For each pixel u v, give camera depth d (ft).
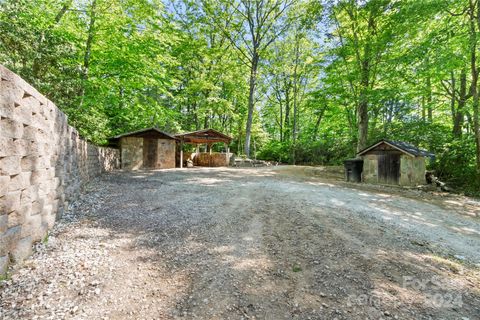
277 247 11.57
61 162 15.10
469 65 37.52
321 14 48.03
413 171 34.96
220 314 7.02
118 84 41.06
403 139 48.49
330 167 58.08
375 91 41.98
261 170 50.78
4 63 22.12
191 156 65.98
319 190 27.09
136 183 29.12
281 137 106.93
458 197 28.50
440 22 37.96
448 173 38.27
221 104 75.00
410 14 34.17
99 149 35.32
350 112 68.08
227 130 104.58
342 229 14.15
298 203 19.93
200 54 73.46
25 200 9.68
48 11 31.27
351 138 62.64
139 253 10.65
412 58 34.58
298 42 80.74
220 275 9.05
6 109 8.29
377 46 41.68
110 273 8.89
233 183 30.68
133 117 59.52
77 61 34.55
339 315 7.08
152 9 39.34
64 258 9.79
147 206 18.44
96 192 22.97
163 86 52.19
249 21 69.56
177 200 20.48
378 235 13.52
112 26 36.11
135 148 52.03
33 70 25.80
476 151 33.76
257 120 104.06
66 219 14.74
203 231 13.46
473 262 11.09
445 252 11.97
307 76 91.50
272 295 7.95
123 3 36.22
